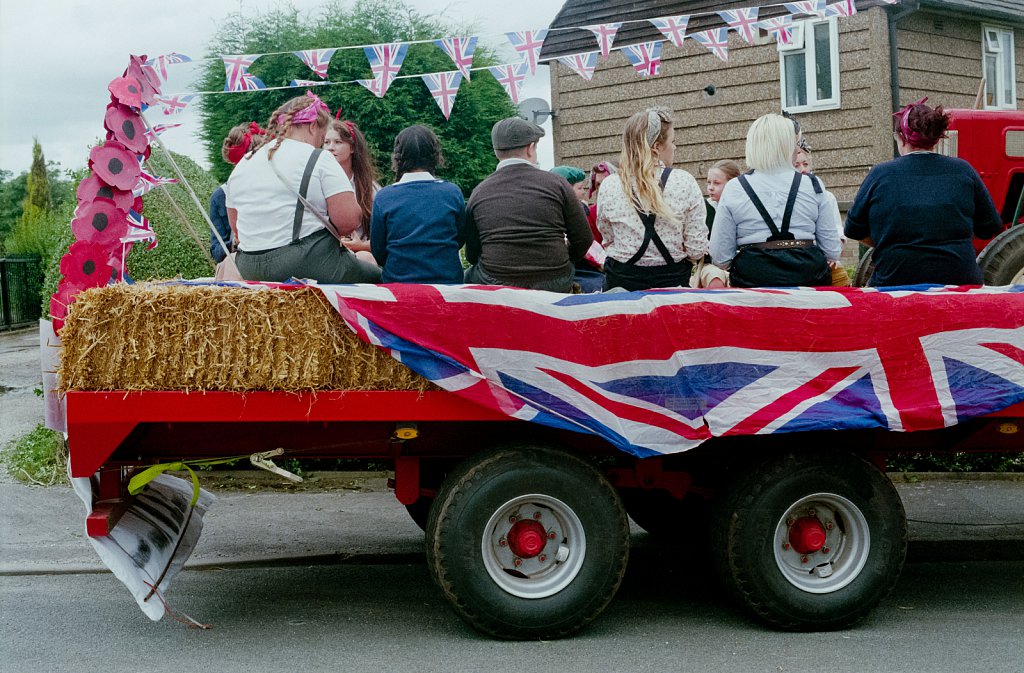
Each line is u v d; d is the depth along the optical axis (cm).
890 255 514
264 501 683
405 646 445
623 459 511
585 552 445
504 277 484
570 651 437
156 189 790
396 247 489
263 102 1677
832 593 461
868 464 465
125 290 422
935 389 459
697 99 1545
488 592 436
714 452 491
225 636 458
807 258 505
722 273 538
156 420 423
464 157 1741
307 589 530
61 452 732
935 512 653
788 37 677
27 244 1898
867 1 1369
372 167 611
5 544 586
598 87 1641
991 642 451
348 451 471
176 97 590
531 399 431
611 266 512
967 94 1511
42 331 450
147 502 496
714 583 546
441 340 426
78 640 452
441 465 507
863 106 1388
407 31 1744
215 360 422
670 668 417
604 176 647
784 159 509
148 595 434
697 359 442
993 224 526
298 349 425
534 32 623
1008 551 596
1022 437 512
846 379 454
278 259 477
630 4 1602
